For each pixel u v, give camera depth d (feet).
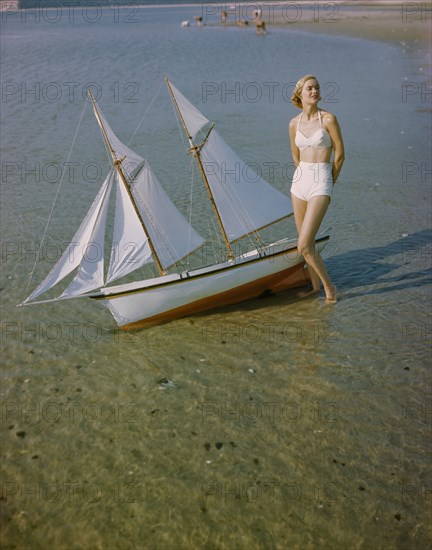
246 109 67.36
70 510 18.01
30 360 25.34
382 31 127.85
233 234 29.48
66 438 20.89
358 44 111.65
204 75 89.56
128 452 20.15
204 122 27.17
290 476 18.84
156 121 64.54
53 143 57.77
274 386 23.07
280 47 114.62
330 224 37.06
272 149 52.37
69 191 44.80
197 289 27.14
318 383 23.08
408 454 19.42
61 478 19.22
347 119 60.44
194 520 17.48
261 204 29.63
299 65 93.04
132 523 17.48
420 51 97.71
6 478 19.29
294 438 20.36
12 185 46.32
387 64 88.74
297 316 27.68
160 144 55.88
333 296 28.43
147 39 147.33
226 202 28.63
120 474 19.26
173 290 26.71
